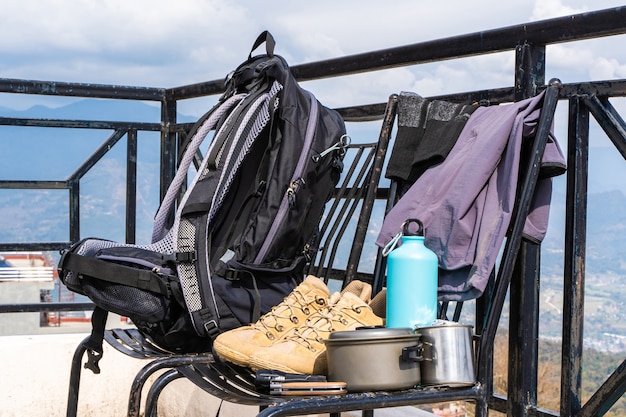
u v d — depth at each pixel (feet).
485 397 4.74
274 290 5.73
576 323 5.72
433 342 4.58
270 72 5.75
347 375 4.38
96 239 5.59
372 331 4.39
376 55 7.26
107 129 10.12
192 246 5.42
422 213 5.28
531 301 5.83
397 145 5.80
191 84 9.76
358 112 7.39
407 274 4.85
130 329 6.29
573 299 5.71
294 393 4.33
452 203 5.14
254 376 5.00
